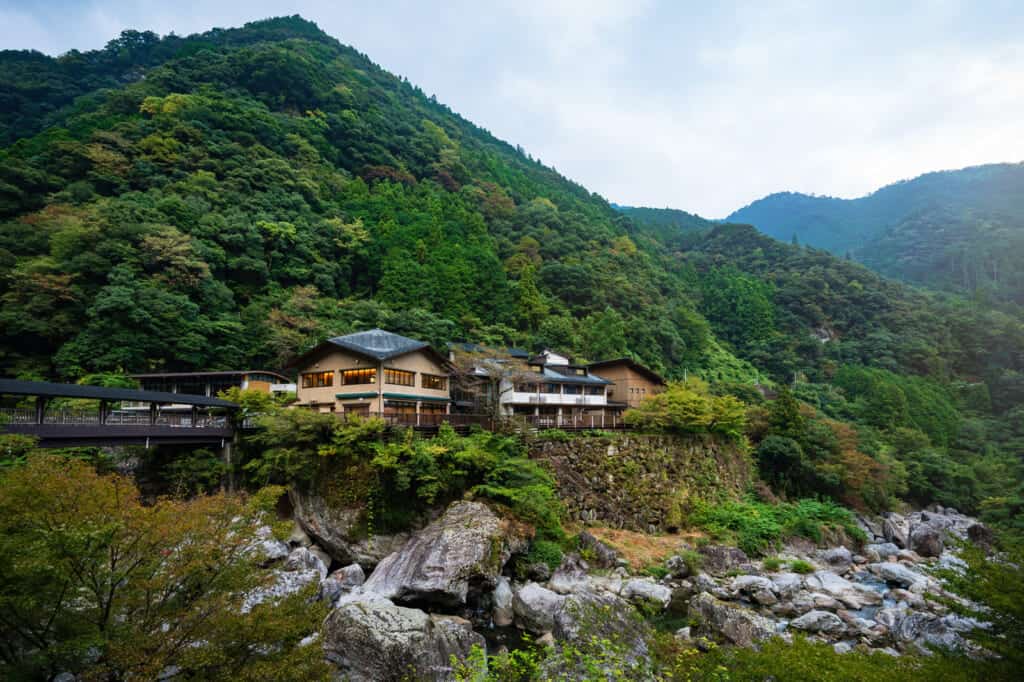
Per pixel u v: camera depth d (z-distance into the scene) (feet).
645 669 38.52
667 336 235.40
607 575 77.10
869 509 138.10
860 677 25.73
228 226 164.45
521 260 240.53
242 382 119.65
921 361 273.95
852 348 292.81
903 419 200.95
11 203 143.95
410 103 485.56
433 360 118.32
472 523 70.23
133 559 25.26
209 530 27.22
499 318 199.21
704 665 32.68
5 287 119.65
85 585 23.73
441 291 192.54
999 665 26.81
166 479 82.48
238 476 87.35
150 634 24.58
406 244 211.41
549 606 61.00
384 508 76.48
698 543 94.79
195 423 85.66
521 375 122.11
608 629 47.70
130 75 380.99
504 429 98.07
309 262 188.75
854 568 94.79
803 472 136.05
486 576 64.34
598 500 97.50
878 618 68.44
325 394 106.22
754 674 28.81
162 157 185.47
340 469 78.89
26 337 116.78
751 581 76.95
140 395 72.69
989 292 387.96
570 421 110.52
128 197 157.58
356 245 202.80
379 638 41.22
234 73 297.33
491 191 322.34
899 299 348.79
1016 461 178.19
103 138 180.45
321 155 266.16
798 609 71.36
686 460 116.47
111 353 115.14
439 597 61.46
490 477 82.43
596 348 194.80
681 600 71.72
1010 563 31.60
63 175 162.30
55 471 26.32
